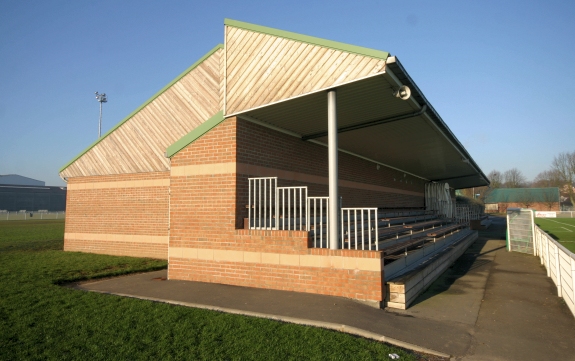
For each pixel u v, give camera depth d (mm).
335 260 7398
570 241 21969
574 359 4945
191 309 6566
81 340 5188
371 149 13359
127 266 11375
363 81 7023
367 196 15422
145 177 13914
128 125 14438
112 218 14531
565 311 7070
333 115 7398
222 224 8578
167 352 4773
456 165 18203
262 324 5730
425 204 25344
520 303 7629
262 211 9102
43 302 7031
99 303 6988
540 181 93750
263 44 8242
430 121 9688
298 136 10656
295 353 4730
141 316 6188
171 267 9203
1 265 11461
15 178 132750
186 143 9102
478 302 7688
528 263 13023
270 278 8008
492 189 81500
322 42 7398
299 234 7762
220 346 4926
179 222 9148
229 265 8469
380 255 7020
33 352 4812
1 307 6754
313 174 11305
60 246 18078
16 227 33656
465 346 5324
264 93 8070
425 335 5691
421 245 11188
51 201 86688
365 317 6262
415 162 16875
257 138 9133
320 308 6621
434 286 9266
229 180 8516
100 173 14906
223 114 8578
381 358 4652
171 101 13562
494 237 23797
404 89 7191
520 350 5215
